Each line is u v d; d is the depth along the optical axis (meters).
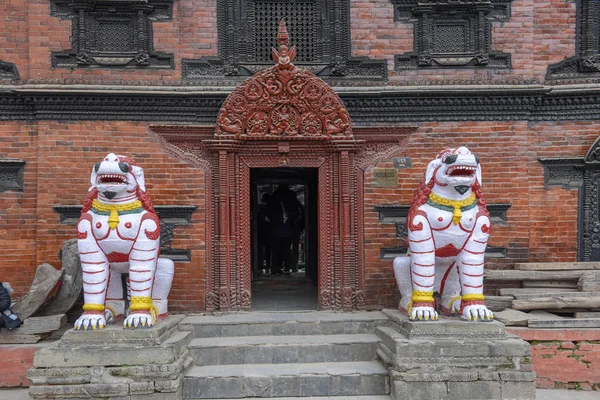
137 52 7.84
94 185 6.31
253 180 11.22
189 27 7.94
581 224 8.04
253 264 11.38
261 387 6.07
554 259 8.04
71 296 7.13
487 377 5.78
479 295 6.31
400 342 5.87
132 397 5.66
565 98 8.04
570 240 8.05
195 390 6.04
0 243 7.63
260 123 7.69
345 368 6.31
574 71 8.20
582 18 8.20
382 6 8.07
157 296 6.90
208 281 7.73
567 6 8.20
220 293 7.66
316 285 10.67
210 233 7.78
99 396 5.62
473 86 7.84
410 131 7.96
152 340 5.87
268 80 7.60
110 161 6.04
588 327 6.72
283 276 12.02
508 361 5.83
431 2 7.97
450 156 6.17
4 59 7.75
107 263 6.33
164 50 7.90
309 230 11.38
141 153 7.75
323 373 6.15
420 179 7.97
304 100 7.68
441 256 6.56
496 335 5.96
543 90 7.83
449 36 8.12
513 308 7.17
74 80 7.70
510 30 8.07
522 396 5.79
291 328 7.12
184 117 7.88
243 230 7.81
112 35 7.88
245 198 7.81
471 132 7.98
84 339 5.85
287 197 11.63
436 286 6.86
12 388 6.62
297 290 10.13
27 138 7.71
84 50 7.71
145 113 7.78
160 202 7.76
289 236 11.57
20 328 6.71
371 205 7.93
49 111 7.61
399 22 8.08
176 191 7.78
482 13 7.98
